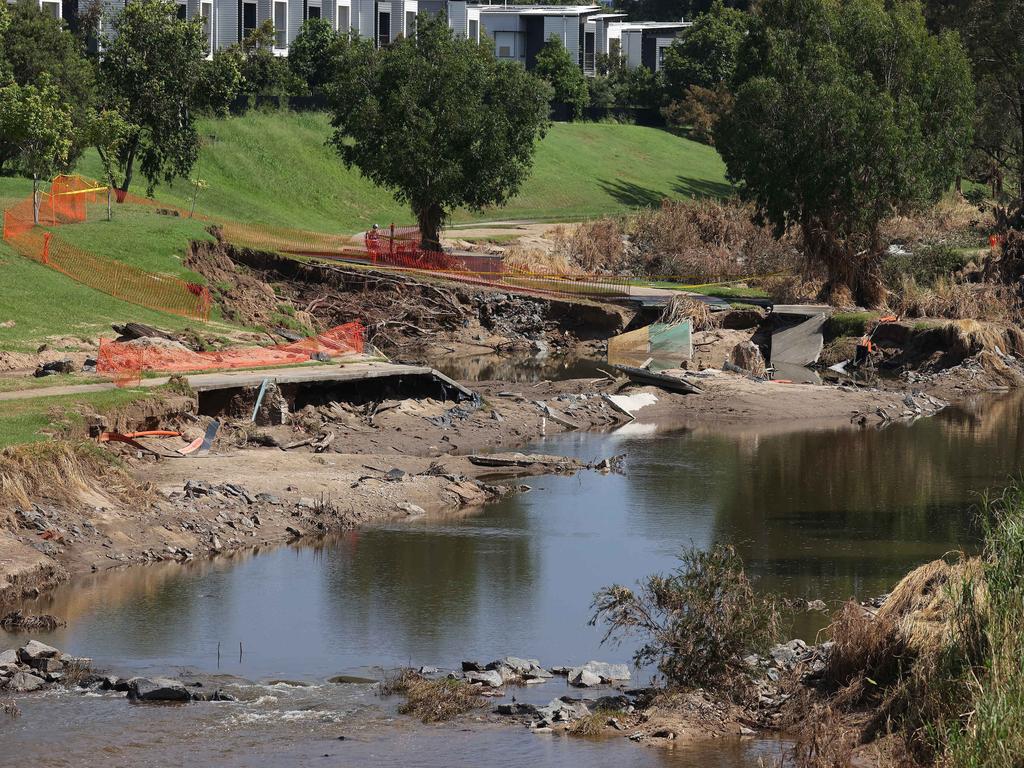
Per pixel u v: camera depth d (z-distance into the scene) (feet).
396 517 160.04
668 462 201.98
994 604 89.97
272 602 123.85
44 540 130.00
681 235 442.09
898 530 158.92
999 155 540.11
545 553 144.87
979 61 482.69
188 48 363.15
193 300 257.96
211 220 365.20
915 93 337.93
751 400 254.88
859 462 203.82
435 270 357.82
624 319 340.59
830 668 98.17
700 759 86.84
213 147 469.98
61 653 105.09
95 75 370.12
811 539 153.79
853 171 327.06
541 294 350.23
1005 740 78.02
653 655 104.42
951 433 233.35
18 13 369.09
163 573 131.64
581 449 211.82
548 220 509.35
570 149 609.01
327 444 191.21
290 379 205.87
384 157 359.87
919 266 358.84
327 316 323.57
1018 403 270.87
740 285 404.16
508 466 193.77
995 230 438.40
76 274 251.39
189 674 103.09
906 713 88.17
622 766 85.51
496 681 102.32
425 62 361.71
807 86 327.06
